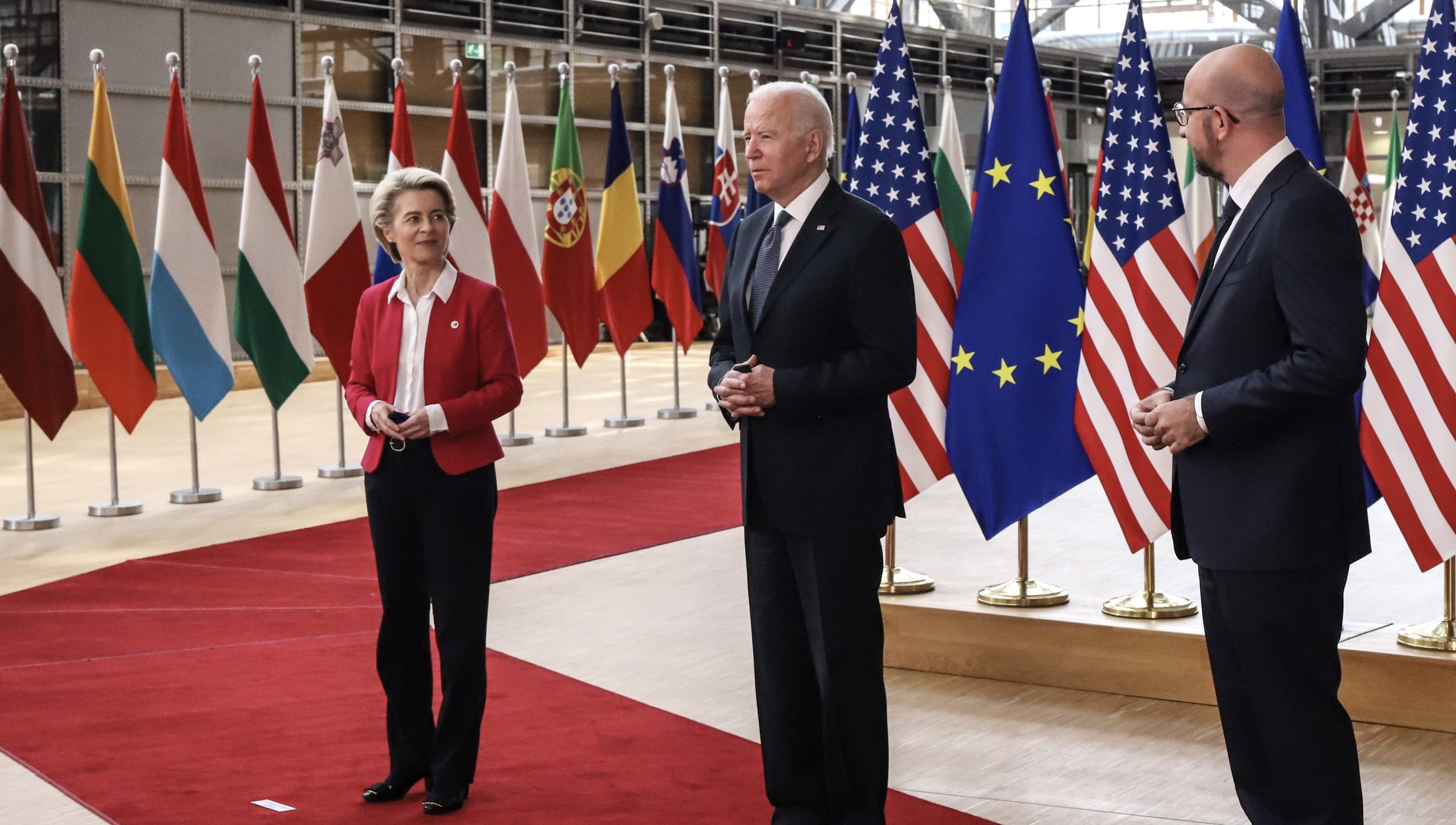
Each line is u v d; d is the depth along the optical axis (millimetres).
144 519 8516
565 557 7336
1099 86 26578
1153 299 5055
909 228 5453
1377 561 7043
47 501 9141
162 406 14656
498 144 19406
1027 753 4230
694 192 21734
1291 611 2900
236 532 8102
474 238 10344
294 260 9219
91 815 3664
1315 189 2861
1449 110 4461
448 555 3666
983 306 5289
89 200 8430
